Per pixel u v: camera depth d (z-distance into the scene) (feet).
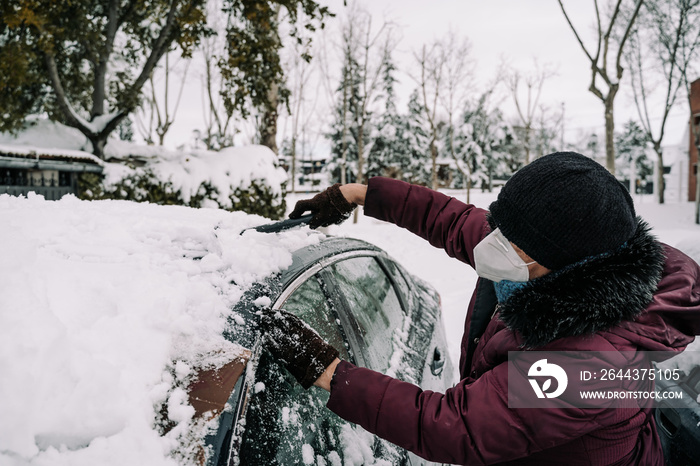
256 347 4.00
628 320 3.13
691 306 3.23
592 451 3.35
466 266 29.27
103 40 38.27
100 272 4.14
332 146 128.67
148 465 2.91
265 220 7.61
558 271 3.31
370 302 6.86
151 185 28.07
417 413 3.53
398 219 5.77
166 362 3.49
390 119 127.95
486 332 4.22
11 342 2.96
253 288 4.61
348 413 3.78
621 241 3.22
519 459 3.57
